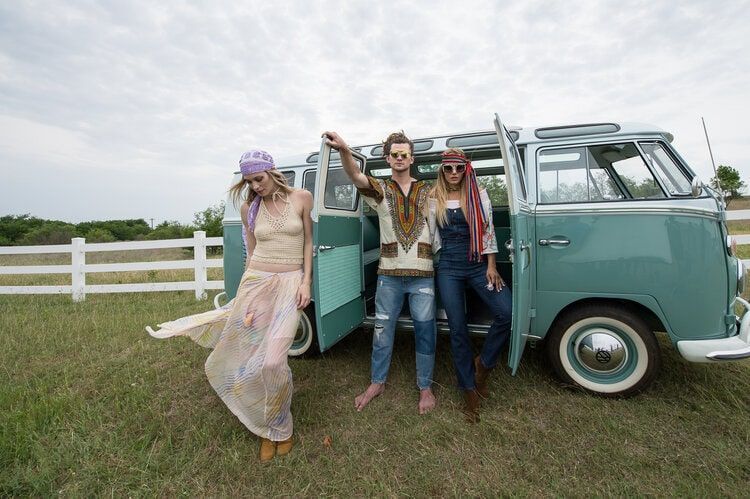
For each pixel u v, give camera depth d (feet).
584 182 10.27
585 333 9.95
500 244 12.18
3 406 9.93
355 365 12.27
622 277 9.41
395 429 8.78
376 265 14.08
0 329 16.63
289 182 14.07
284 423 8.01
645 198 9.50
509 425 8.71
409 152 9.14
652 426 8.47
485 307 12.29
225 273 14.12
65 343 14.71
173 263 22.94
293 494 6.99
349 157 8.59
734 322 9.19
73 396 10.40
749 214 16.92
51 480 7.36
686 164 9.53
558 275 9.93
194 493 7.08
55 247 23.76
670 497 6.57
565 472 7.23
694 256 8.93
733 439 7.94
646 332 9.32
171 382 11.30
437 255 9.76
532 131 10.93
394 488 7.04
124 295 24.30
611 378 9.75
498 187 13.34
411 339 14.30
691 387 9.94
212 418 9.26
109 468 7.66
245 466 7.68
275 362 7.48
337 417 9.33
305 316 12.50
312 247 8.89
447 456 7.79
